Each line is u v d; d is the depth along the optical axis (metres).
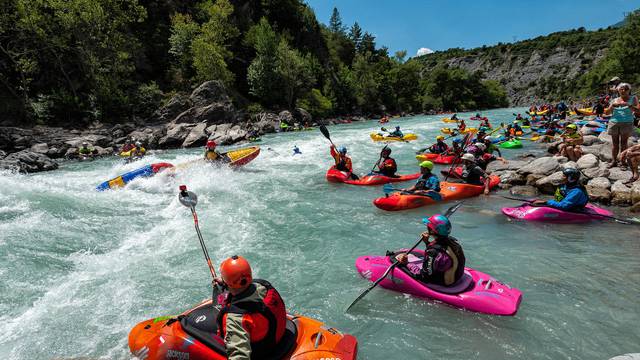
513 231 7.22
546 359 3.79
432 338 4.21
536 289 5.08
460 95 84.44
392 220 8.24
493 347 4.01
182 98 31.80
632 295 4.85
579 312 4.53
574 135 12.12
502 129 27.78
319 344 3.29
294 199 10.21
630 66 56.47
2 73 29.31
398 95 74.19
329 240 7.22
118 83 32.97
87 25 30.91
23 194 10.52
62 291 5.61
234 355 2.75
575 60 139.38
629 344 3.96
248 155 14.61
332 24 95.38
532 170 10.65
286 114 37.50
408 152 18.14
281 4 59.12
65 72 31.70
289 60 43.53
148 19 44.00
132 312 5.04
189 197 5.34
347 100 57.56
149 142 24.45
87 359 4.09
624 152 8.71
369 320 4.60
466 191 9.70
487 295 4.58
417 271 5.04
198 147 24.48
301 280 5.69
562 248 6.35
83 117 29.42
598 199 8.61
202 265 6.37
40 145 21.39
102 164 18.38
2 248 7.00
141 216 9.09
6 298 5.43
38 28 29.58
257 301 2.92
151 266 6.38
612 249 6.23
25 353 4.27
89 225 8.40
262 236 7.57
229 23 49.31
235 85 48.00
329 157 17.23
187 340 3.35
